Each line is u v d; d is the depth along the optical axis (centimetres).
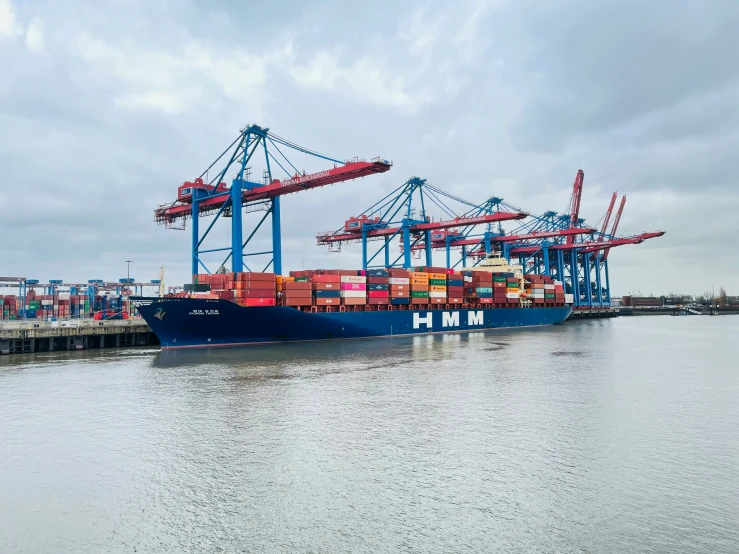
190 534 1297
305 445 1970
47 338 4900
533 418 2362
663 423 2277
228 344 5072
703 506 1430
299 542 1251
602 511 1402
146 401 2703
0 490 1575
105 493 1548
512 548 1212
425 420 2323
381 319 6388
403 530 1305
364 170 4972
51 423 2297
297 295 5412
